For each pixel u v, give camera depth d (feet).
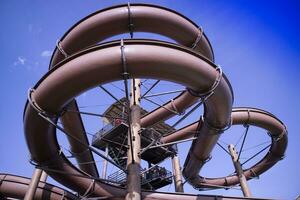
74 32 55.77
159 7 56.29
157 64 39.83
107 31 55.36
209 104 48.29
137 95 59.26
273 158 82.28
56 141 50.31
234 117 71.26
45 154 49.52
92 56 39.60
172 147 79.66
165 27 56.24
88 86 40.42
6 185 60.59
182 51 41.96
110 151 74.28
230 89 48.91
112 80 40.34
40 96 41.91
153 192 53.57
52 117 43.21
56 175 54.60
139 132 52.90
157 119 73.72
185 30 57.26
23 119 46.26
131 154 47.39
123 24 55.06
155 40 40.81
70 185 56.44
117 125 70.18
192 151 69.05
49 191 60.08
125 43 40.57
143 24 55.47
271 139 78.64
